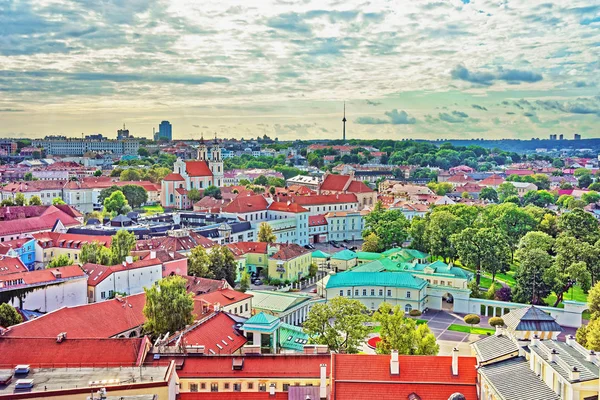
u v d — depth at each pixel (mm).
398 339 139250
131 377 90500
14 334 128750
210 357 111312
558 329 115375
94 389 85125
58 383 88250
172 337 129500
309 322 143125
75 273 185750
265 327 135125
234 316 146750
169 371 92312
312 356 111875
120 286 196000
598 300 179375
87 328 141250
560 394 84250
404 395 97062
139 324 152875
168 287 151250
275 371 109000
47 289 177375
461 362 102312
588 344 142000
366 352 172000
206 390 108062
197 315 158750
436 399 97062
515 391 88500
